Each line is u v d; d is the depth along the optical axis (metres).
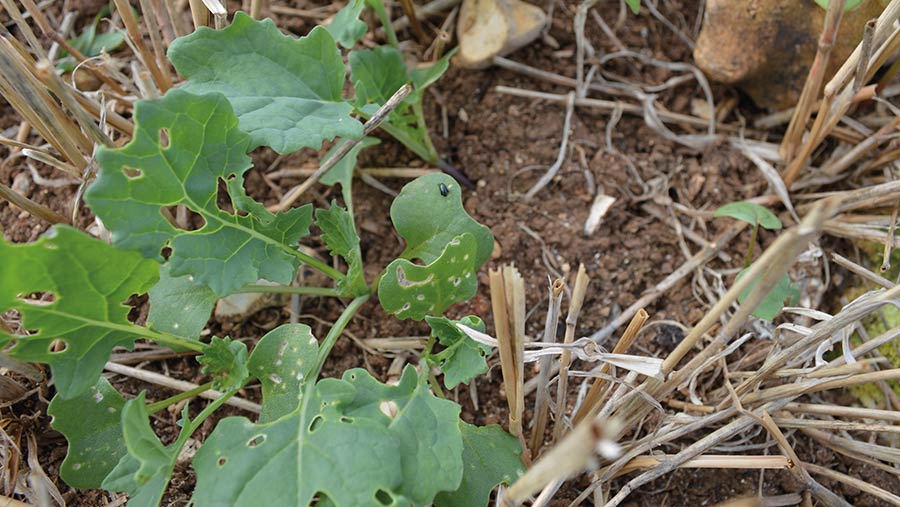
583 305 0.53
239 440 0.46
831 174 0.55
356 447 0.45
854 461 0.51
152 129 0.46
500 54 0.57
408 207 0.51
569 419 0.50
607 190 0.55
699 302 0.53
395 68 0.54
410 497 0.46
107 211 0.46
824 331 0.46
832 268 0.54
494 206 0.55
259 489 0.45
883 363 0.52
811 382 0.48
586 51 0.58
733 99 0.57
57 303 0.46
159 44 0.53
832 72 0.54
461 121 0.57
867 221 0.53
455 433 0.46
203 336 0.52
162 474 0.46
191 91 0.49
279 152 0.48
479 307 0.53
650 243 0.54
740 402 0.49
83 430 0.48
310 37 0.50
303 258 0.51
